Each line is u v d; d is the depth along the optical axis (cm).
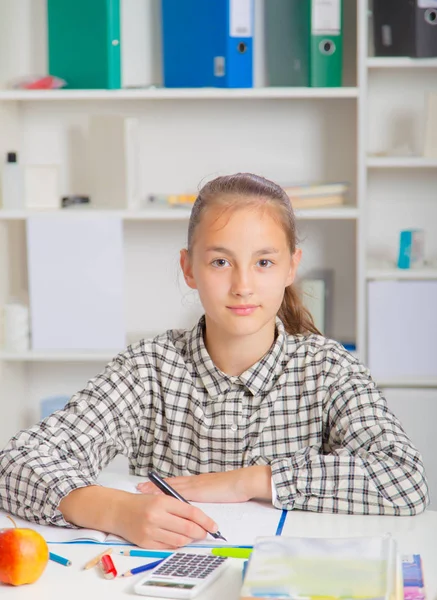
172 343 147
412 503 120
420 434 269
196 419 141
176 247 302
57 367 311
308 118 291
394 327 270
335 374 140
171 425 143
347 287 298
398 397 268
